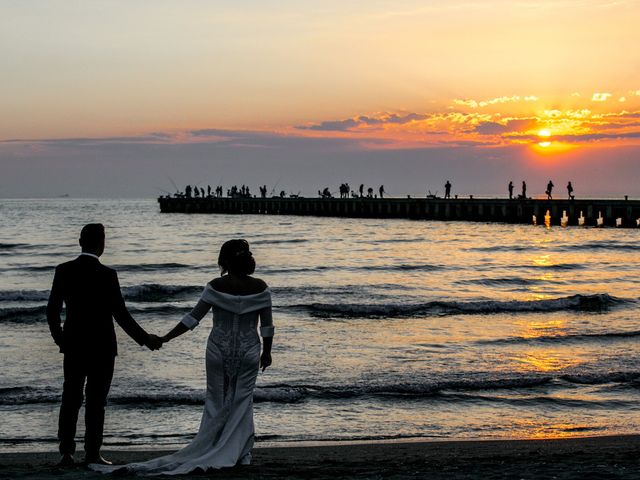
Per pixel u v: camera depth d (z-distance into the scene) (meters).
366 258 40.41
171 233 64.00
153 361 13.71
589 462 6.81
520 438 8.93
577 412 10.40
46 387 11.77
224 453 5.93
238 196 108.81
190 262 38.59
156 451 8.15
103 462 6.46
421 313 21.16
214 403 6.02
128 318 6.21
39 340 16.55
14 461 7.43
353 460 7.33
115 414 10.05
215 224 80.44
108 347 6.25
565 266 35.69
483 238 54.84
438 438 8.99
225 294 5.93
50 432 9.22
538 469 6.39
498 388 11.77
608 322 19.72
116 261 39.28
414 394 11.23
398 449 8.16
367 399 10.95
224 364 5.95
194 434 9.18
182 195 117.38
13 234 63.69
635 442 8.51
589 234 57.47
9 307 22.28
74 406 6.34
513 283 29.94
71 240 55.12
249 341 5.98
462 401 10.92
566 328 18.59
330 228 69.19
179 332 5.98
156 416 9.99
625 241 50.38
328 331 17.78
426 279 31.03
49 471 6.12
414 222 76.31
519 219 69.69
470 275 32.41
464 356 14.66
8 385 11.95
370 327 18.48
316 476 6.03
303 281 30.33
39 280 31.50
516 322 19.67
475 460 7.20
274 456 7.66
